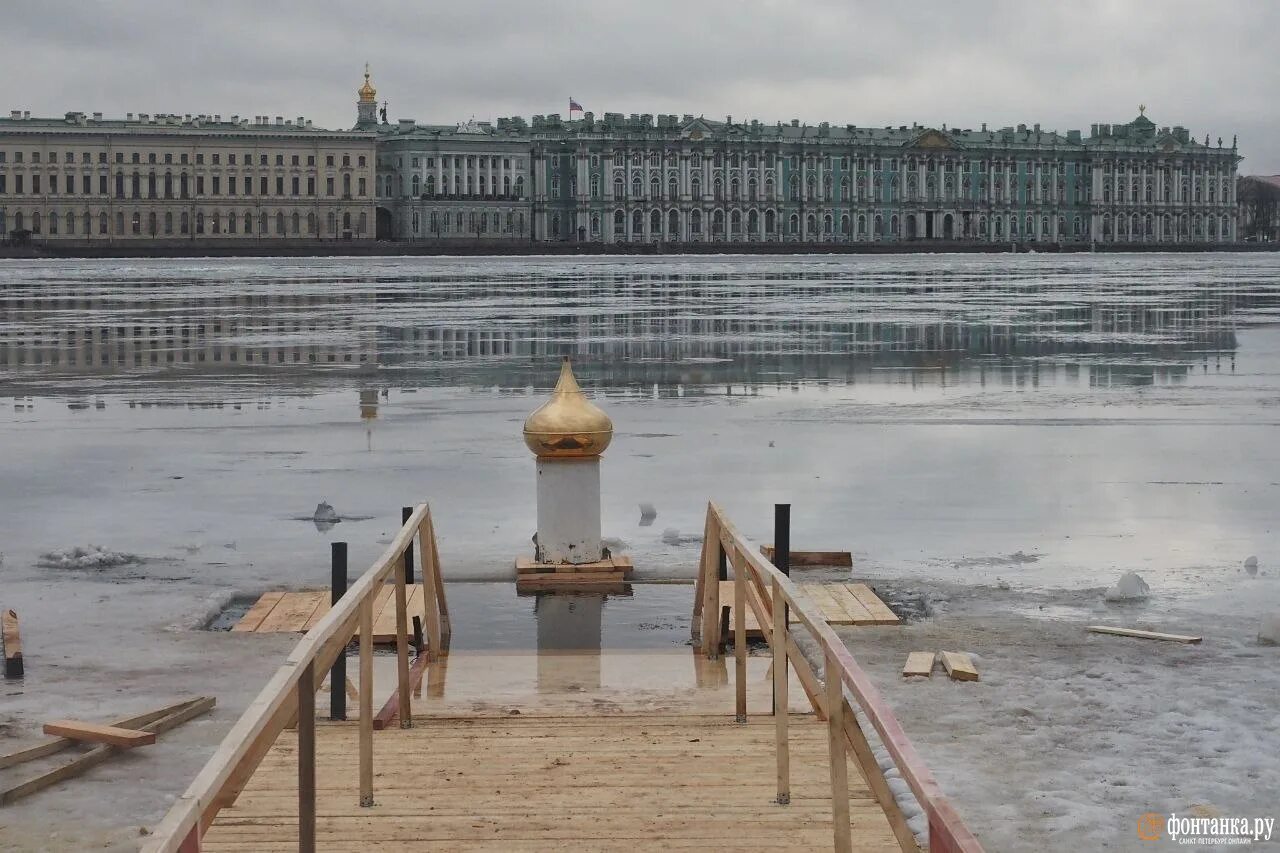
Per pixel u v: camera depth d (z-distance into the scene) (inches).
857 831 378.3
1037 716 508.4
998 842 401.4
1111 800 431.2
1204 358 1898.4
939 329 2459.4
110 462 1082.7
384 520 873.5
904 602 683.4
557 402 738.8
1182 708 515.5
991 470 1031.6
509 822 383.9
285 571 746.8
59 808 429.4
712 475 1015.6
